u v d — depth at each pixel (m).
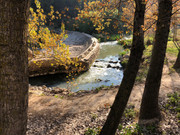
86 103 9.41
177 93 9.16
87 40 36.69
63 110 8.70
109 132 4.68
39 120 7.77
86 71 18.95
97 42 32.56
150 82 6.10
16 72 2.02
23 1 1.91
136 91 10.52
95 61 23.16
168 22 5.29
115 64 21.33
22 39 2.02
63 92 12.22
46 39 6.76
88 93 11.28
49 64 16.89
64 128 6.91
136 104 8.67
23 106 2.19
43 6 57.97
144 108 6.51
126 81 4.22
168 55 17.66
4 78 1.95
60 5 61.44
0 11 1.79
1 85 1.96
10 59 1.94
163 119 6.63
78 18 4.79
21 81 2.09
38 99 10.14
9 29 1.86
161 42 5.52
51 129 6.88
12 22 1.87
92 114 7.98
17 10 1.88
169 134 5.75
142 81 12.37
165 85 10.88
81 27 47.62
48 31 6.73
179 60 13.61
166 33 5.44
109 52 28.75
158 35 5.52
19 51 2.01
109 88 11.80
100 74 17.92
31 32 6.67
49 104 9.48
